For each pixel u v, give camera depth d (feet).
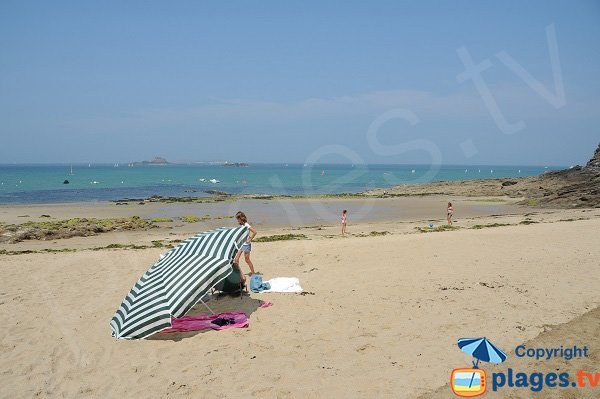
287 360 19.48
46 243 68.80
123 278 35.55
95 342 22.09
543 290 28.35
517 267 34.86
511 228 61.31
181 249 25.23
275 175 407.23
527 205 128.67
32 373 18.86
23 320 25.34
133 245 62.80
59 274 37.09
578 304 25.41
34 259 44.24
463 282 30.83
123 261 42.83
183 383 17.69
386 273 34.50
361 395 16.42
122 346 21.54
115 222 89.30
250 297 28.89
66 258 44.73
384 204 137.59
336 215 109.29
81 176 367.86
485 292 28.22
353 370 18.37
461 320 23.45
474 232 57.36
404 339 21.29
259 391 16.93
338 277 33.86
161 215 110.32
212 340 21.95
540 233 53.36
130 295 23.58
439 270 34.78
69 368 19.29
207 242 24.57
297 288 30.45
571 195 125.80
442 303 26.30
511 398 16.03
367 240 53.42
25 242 69.77
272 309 26.35
